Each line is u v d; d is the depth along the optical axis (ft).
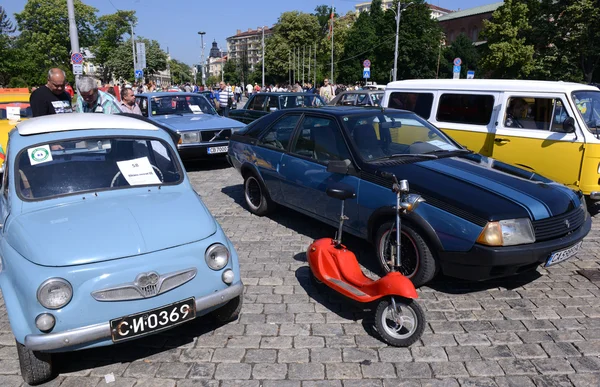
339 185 16.40
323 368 10.91
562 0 129.90
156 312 10.23
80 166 12.87
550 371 10.75
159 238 10.72
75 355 11.52
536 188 14.39
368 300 11.93
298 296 14.64
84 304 9.59
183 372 10.81
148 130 14.48
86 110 21.45
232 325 12.89
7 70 121.08
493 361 11.14
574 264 17.10
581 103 22.39
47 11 233.55
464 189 13.87
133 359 11.35
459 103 26.45
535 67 133.80
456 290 14.88
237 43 612.29
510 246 12.72
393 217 14.57
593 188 21.70
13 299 9.81
